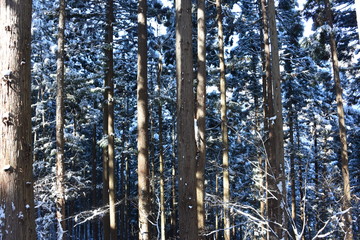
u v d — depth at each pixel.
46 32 16.59
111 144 13.95
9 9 3.17
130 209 30.34
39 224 9.90
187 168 6.50
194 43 15.77
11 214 2.92
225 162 12.80
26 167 3.11
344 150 12.10
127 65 18.56
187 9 7.04
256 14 16.62
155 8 16.77
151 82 20.08
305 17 14.31
